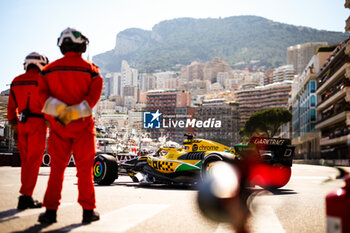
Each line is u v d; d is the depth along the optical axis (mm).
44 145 4406
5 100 26125
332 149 58750
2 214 3900
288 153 7746
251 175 7156
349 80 45594
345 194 1756
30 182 4320
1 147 35344
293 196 6312
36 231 3074
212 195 5203
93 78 3531
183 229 3328
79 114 3188
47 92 3469
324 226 3619
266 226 3549
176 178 8227
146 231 3188
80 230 3148
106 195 6051
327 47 68938
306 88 75250
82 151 3461
